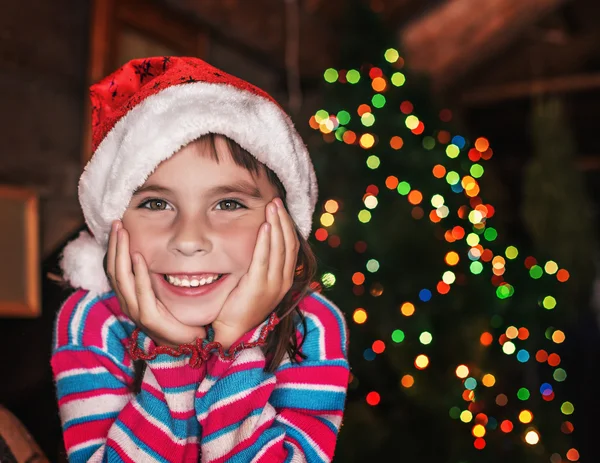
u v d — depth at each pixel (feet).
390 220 8.63
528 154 17.95
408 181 9.00
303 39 11.65
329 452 2.81
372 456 8.02
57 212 7.99
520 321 10.36
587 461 11.54
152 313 2.59
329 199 8.81
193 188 2.53
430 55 12.91
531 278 10.52
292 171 2.80
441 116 10.39
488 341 9.22
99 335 2.90
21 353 4.18
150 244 2.60
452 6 12.52
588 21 15.58
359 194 8.80
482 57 14.19
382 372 8.64
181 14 9.56
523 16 13.43
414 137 9.45
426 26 12.57
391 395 8.55
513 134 17.99
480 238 10.02
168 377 2.69
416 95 9.86
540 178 12.64
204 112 2.51
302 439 2.76
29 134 7.70
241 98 2.63
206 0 9.61
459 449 8.34
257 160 2.68
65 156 8.18
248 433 2.67
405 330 8.40
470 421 8.71
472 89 16.65
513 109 17.46
